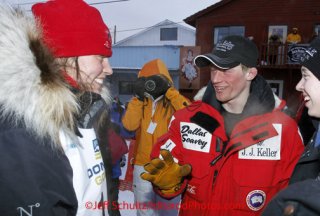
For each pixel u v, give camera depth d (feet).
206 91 4.85
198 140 4.61
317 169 3.62
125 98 60.18
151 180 4.05
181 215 4.94
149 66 8.70
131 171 9.50
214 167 4.46
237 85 4.45
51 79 2.58
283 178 4.43
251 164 4.36
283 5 43.65
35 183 2.37
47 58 2.61
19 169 2.32
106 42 3.31
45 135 2.48
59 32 2.96
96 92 3.41
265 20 44.50
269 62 44.01
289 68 42.09
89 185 3.02
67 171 2.60
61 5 3.03
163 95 8.37
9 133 2.35
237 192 4.35
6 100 2.41
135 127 8.59
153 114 8.35
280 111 4.61
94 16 3.20
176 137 4.93
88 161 3.05
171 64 59.00
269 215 2.61
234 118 4.73
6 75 2.41
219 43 4.66
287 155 4.44
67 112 2.69
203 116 4.64
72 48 3.00
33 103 2.43
